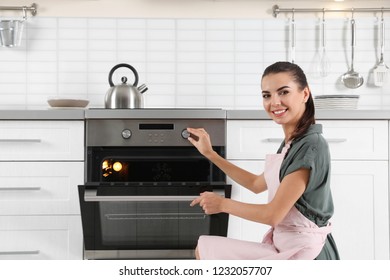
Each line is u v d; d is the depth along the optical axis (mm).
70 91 3342
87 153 2715
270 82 1772
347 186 2793
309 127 1781
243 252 1744
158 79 3369
